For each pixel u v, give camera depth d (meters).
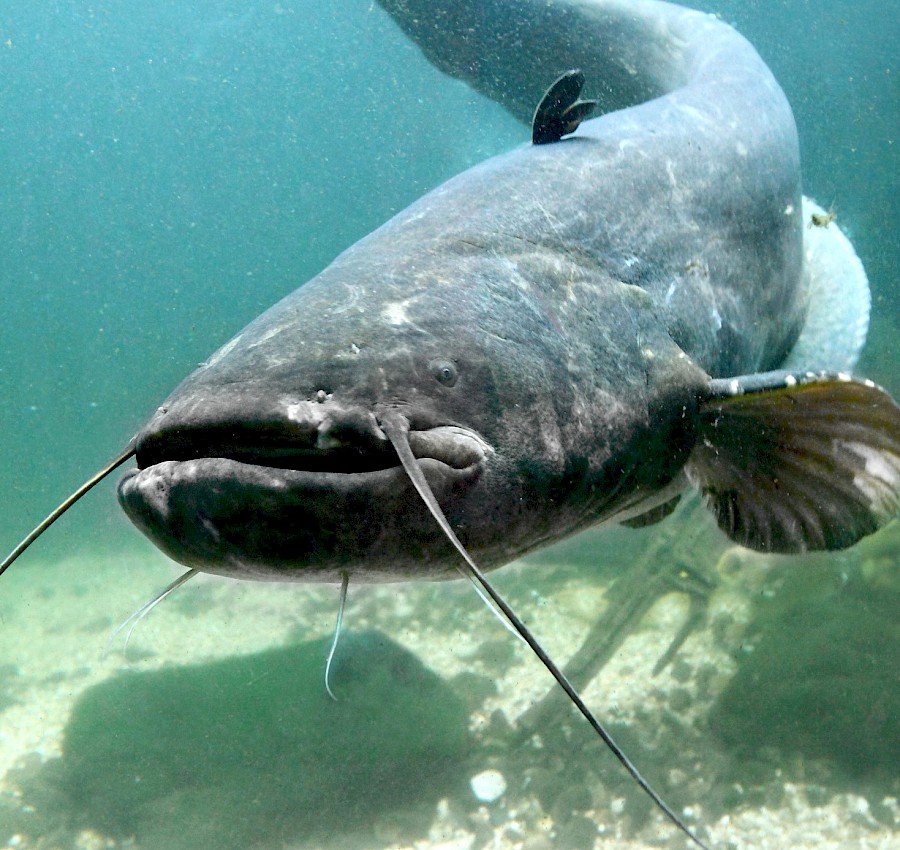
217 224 51.53
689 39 4.38
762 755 4.01
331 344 1.59
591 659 4.83
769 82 3.62
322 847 3.85
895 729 3.93
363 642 5.57
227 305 55.31
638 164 2.55
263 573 1.51
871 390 2.09
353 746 4.50
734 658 4.70
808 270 3.79
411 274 1.87
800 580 4.83
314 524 1.43
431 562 1.62
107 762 4.61
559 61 5.34
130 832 4.06
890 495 2.38
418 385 1.61
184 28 36.50
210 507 1.41
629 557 6.48
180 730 4.83
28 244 49.22
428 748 4.44
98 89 41.31
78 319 52.66
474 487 1.61
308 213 51.75
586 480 1.95
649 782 3.97
